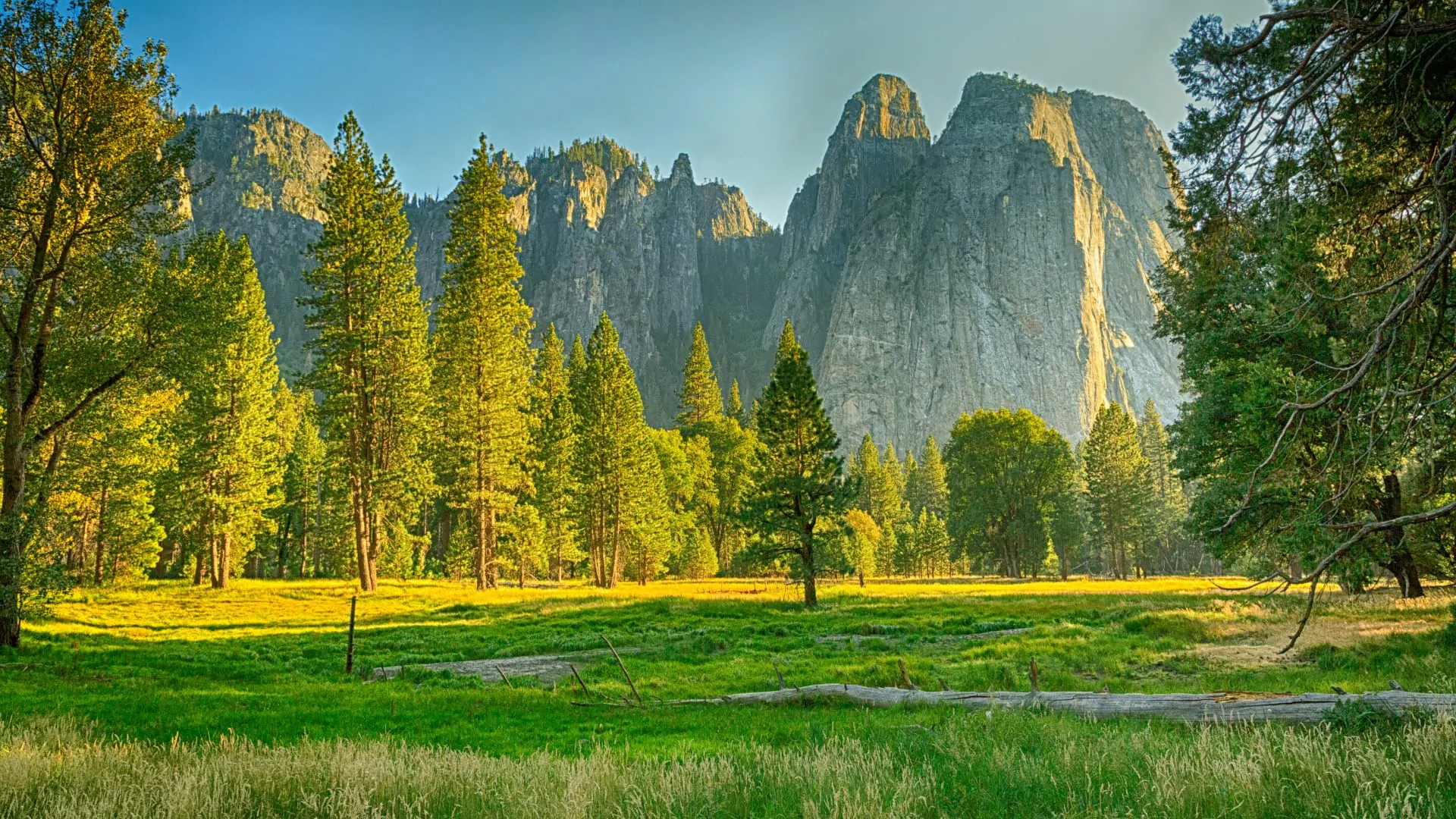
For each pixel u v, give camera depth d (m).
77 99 20.88
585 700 14.70
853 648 22.25
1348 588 15.26
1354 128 7.93
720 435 98.56
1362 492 10.30
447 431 55.66
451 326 56.81
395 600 40.12
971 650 20.36
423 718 12.63
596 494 60.38
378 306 47.38
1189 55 8.21
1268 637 19.78
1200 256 9.29
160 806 5.98
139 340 23.05
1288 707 9.20
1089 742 7.80
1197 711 9.76
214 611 33.88
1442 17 7.08
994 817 5.73
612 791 6.33
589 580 71.00
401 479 46.19
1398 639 15.97
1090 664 17.84
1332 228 8.68
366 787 6.64
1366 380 8.41
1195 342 23.12
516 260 58.50
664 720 12.05
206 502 45.91
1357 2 6.93
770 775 6.92
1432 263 7.29
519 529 54.81
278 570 80.88
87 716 12.08
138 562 49.41
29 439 21.84
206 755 8.02
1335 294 8.92
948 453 83.94
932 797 6.06
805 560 40.56
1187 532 26.05
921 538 91.81
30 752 8.02
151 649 22.20
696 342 105.69
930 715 10.99
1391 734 7.50
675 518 77.06
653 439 81.38
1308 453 9.42
